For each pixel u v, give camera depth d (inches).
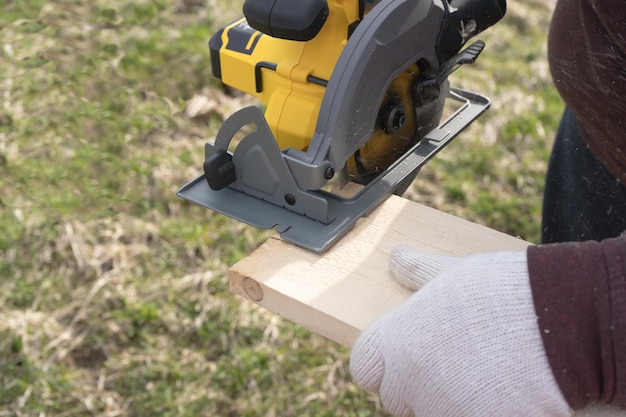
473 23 57.4
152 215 115.2
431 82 56.6
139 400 93.2
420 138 60.6
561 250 33.2
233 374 96.0
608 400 32.3
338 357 99.5
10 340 95.7
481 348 32.8
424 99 57.7
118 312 100.4
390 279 45.7
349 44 49.1
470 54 59.0
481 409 32.6
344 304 44.0
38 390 91.8
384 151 57.4
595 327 31.2
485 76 147.7
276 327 101.4
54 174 118.5
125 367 95.9
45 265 106.3
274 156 49.8
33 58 139.6
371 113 51.0
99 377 95.0
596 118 51.7
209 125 132.0
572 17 51.8
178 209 116.3
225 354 98.7
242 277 47.0
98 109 130.7
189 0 158.4
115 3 154.9
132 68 140.2
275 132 54.6
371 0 52.9
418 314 34.9
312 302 44.4
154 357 97.4
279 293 45.3
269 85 55.8
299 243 48.3
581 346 31.3
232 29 58.4
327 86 49.3
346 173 55.2
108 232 110.5
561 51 54.0
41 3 152.9
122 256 108.0
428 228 50.2
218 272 107.2
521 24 165.3
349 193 54.6
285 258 48.0
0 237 107.4
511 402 32.2
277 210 51.6
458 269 35.3
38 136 124.8
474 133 134.3
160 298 103.8
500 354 32.4
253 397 94.5
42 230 109.4
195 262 109.0
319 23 50.5
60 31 146.6
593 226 63.8
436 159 128.6
